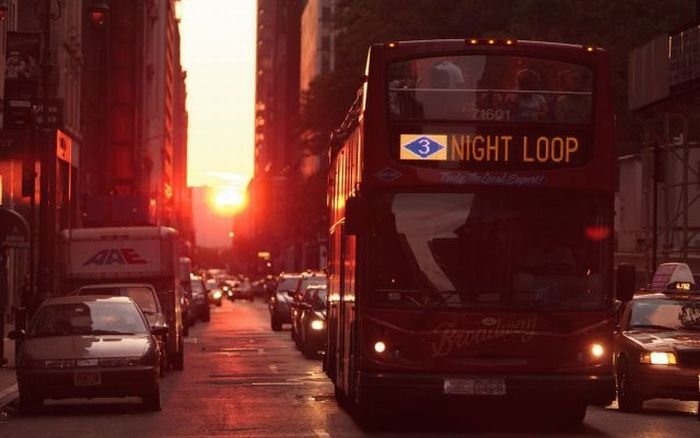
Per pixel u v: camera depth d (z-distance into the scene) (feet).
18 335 85.25
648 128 197.26
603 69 69.87
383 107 68.95
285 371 124.36
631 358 85.76
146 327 86.33
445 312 67.77
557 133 69.15
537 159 68.90
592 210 69.10
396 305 68.08
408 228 68.44
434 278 68.03
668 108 185.68
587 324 68.08
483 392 67.41
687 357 83.30
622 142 274.77
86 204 327.88
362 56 311.68
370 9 315.78
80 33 304.30
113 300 87.81
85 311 86.53
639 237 238.48
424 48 69.26
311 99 342.64
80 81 313.94
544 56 69.56
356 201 68.03
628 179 246.27
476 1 299.38
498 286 68.03
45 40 137.69
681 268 118.73
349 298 76.07
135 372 81.05
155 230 141.18
